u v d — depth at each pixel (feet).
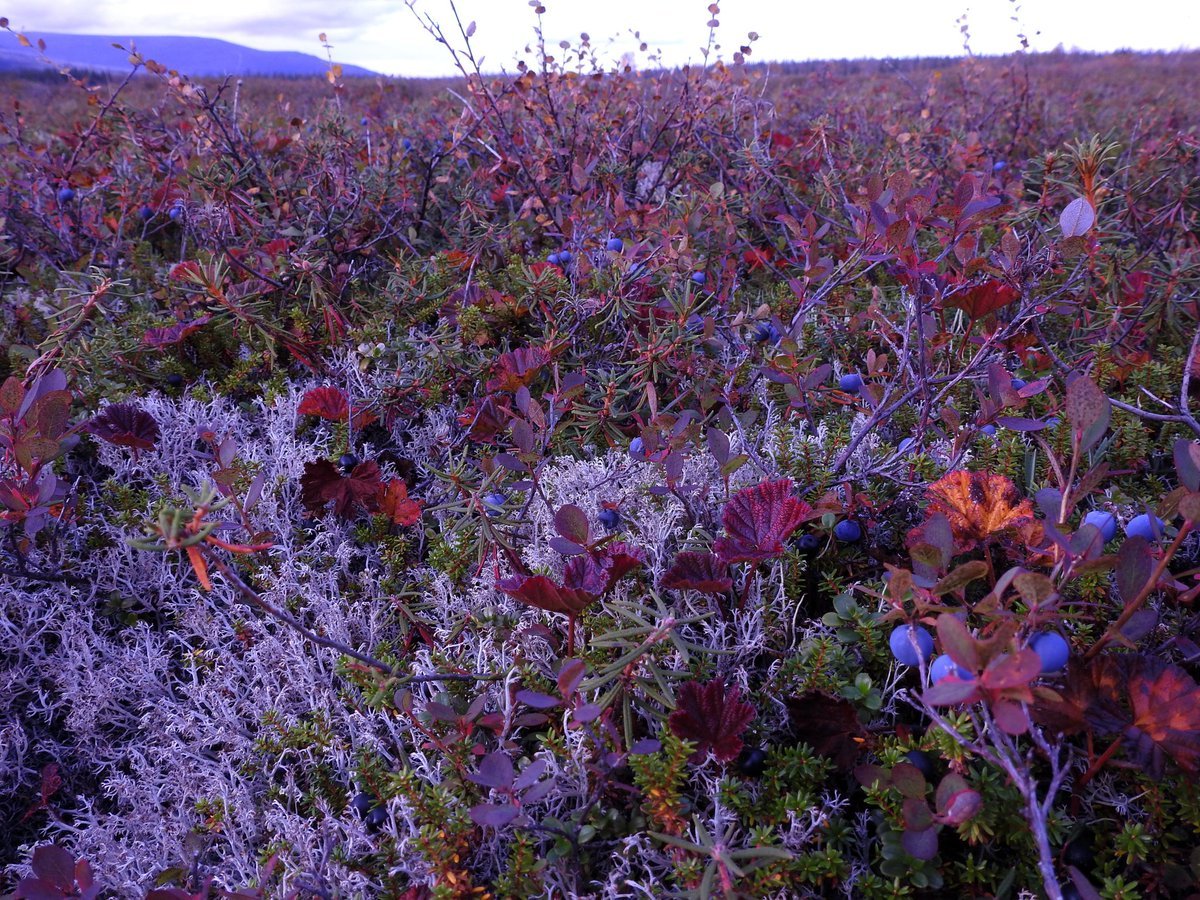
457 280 12.53
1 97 29.66
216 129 15.25
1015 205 12.57
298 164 15.84
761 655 6.61
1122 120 23.86
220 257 11.08
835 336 10.97
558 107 16.94
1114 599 6.10
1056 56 50.49
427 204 15.78
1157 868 4.94
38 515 6.79
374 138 18.62
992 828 4.98
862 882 5.01
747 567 6.63
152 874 6.07
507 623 6.95
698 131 16.97
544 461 8.35
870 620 6.14
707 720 5.56
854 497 7.18
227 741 6.82
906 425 8.89
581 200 13.37
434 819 5.28
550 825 5.34
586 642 6.56
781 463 7.83
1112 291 10.35
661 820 5.12
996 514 6.03
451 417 10.00
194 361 11.01
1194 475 4.69
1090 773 4.94
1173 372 9.55
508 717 5.79
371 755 6.26
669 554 7.31
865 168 16.88
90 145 17.61
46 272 13.99
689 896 4.62
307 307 11.44
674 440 7.10
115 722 7.23
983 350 7.79
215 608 7.54
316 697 6.95
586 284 11.38
